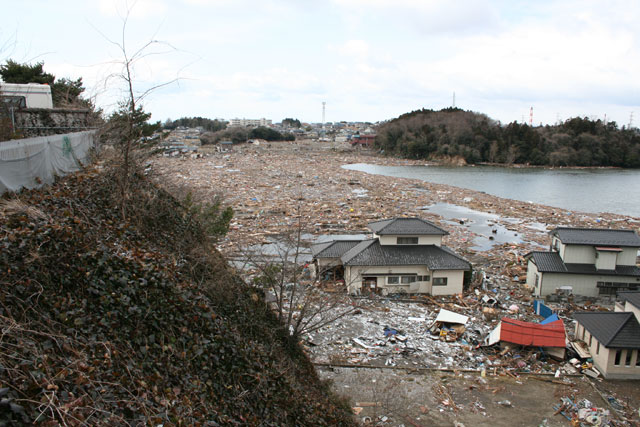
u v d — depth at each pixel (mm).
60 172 11727
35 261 7012
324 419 10891
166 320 8500
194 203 18859
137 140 15969
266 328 13148
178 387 7387
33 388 5102
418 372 17469
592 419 14320
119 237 10250
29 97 18484
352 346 19375
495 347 19562
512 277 29562
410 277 25719
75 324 6699
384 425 13781
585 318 19422
